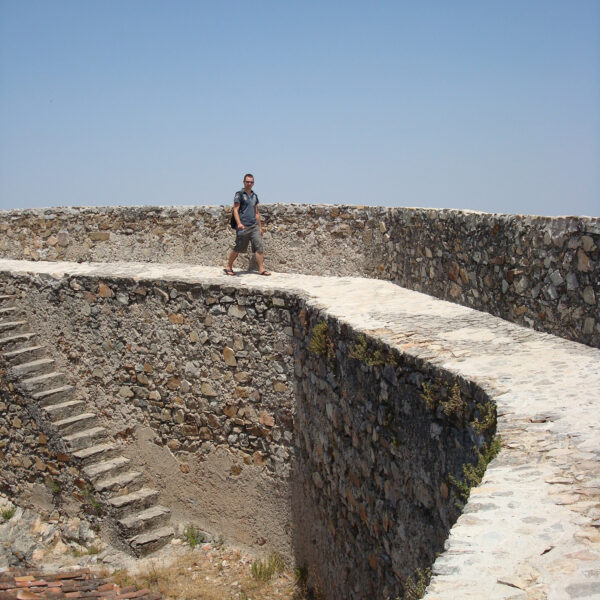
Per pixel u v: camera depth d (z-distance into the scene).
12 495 10.34
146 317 9.39
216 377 8.77
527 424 3.65
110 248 11.38
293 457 8.00
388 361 5.35
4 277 10.82
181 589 7.85
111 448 9.75
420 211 8.05
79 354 10.12
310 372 7.39
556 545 2.50
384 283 8.87
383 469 5.49
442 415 4.56
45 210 11.80
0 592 6.40
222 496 8.83
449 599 2.21
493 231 6.39
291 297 7.86
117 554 8.87
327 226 9.76
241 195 9.71
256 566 8.16
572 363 4.64
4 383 10.23
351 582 6.27
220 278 9.22
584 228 5.10
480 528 2.66
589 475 3.05
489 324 6.03
